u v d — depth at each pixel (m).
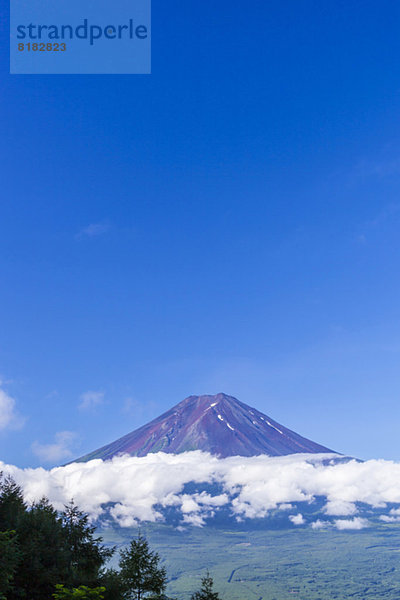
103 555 81.44
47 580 64.81
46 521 73.56
